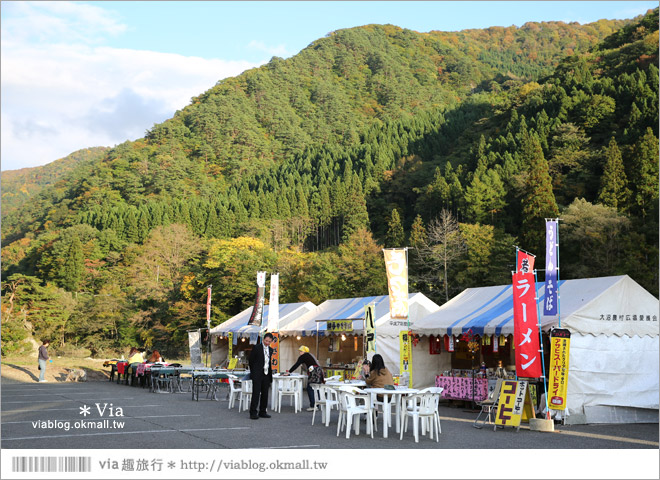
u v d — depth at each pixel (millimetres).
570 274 49500
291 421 12680
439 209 93000
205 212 118688
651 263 47281
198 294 59969
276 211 120875
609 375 13562
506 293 16922
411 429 11875
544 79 120500
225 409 14906
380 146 145750
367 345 16750
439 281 53906
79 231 100875
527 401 12047
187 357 54438
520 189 71625
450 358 18656
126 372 24172
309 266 57531
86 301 63094
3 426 11352
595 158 73375
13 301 57031
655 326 14289
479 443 9898
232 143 181875
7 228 155625
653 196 56875
